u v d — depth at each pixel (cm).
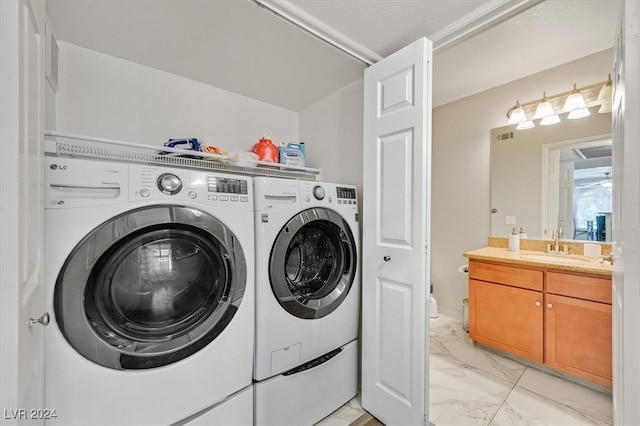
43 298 73
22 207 52
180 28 132
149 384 91
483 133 257
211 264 109
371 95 150
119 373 86
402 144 134
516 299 198
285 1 112
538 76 220
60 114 139
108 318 86
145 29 133
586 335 166
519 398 166
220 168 144
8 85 46
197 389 101
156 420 92
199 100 185
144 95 164
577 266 168
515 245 232
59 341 77
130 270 91
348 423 143
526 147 233
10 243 47
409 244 131
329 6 114
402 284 134
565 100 206
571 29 162
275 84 189
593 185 202
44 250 74
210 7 119
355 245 160
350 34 132
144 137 164
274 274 123
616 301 97
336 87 193
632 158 71
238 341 112
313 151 218
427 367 126
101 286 85
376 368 146
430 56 126
